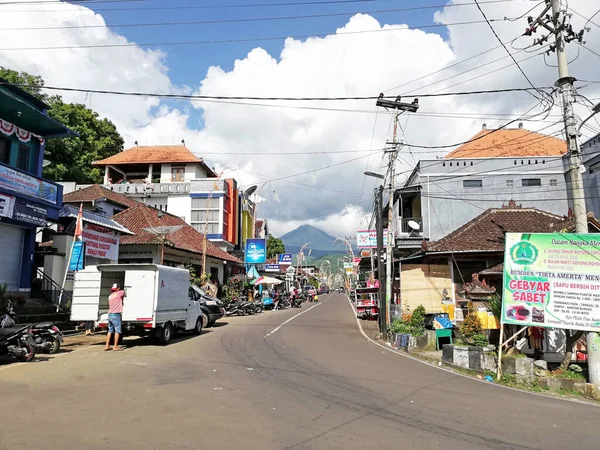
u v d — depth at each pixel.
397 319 17.62
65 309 17.31
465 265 19.70
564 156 26.58
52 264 18.59
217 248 35.59
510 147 30.98
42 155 19.36
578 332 10.04
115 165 42.38
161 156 43.09
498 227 19.66
